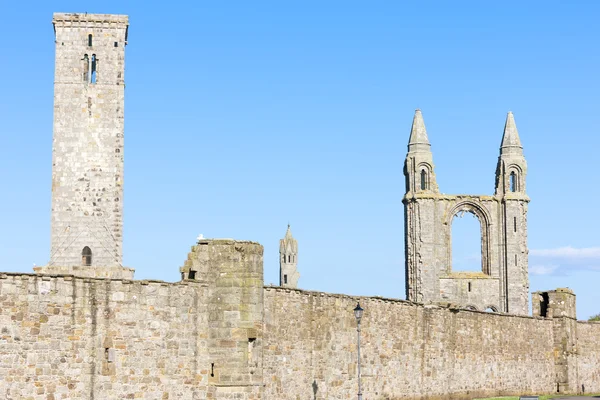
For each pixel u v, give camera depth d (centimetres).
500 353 12062
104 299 6688
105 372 6650
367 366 9350
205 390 7069
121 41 16212
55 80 16075
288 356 8144
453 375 10938
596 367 14412
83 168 15988
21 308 6322
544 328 13275
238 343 7094
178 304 7000
